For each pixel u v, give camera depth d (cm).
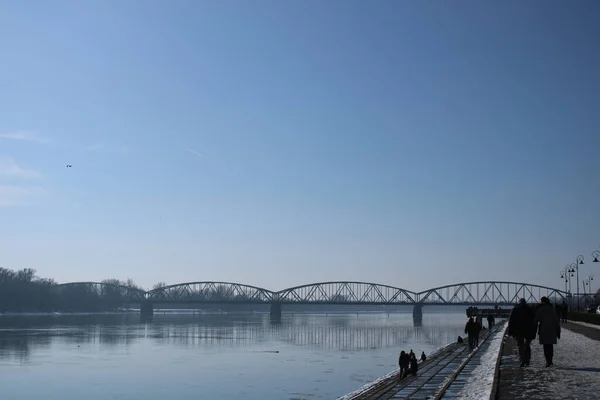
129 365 8838
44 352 10712
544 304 3462
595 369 3356
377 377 7400
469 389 3269
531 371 3300
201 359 9619
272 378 7388
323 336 15188
